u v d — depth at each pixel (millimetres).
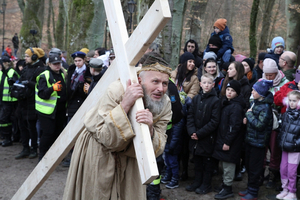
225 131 4141
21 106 5770
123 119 1848
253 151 4039
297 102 3936
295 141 3926
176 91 3871
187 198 4242
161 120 2156
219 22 5781
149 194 3877
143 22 1681
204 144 4277
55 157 2541
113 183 2168
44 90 5180
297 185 4719
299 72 4340
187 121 4422
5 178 4898
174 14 7730
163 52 6793
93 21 8953
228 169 4176
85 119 2084
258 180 4074
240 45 24203
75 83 5141
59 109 5484
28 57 5723
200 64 5773
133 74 1884
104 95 2035
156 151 2031
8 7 37594
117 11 2000
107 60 5918
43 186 4648
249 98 4574
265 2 16609
